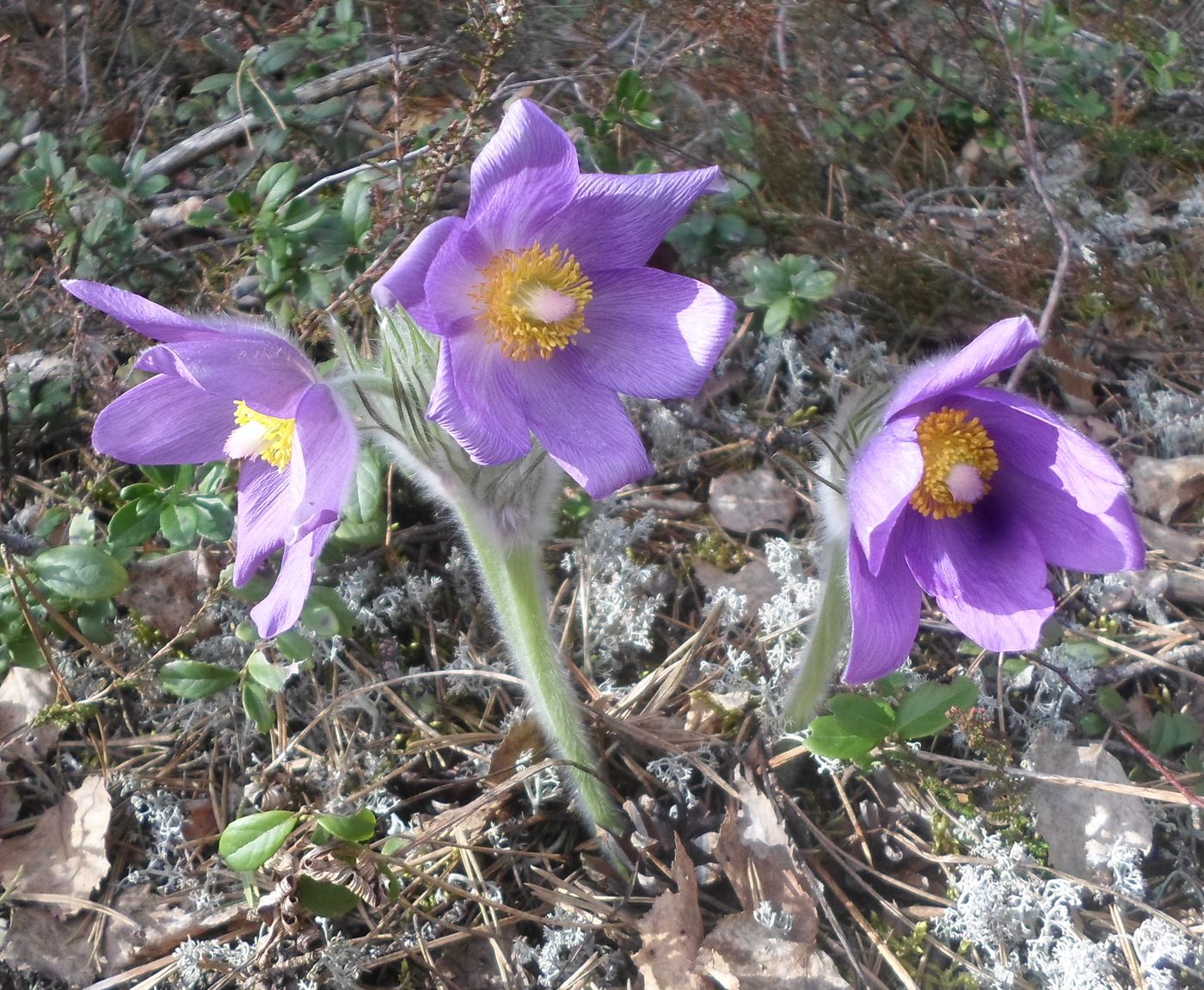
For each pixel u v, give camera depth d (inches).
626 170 13.6
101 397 11.6
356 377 7.3
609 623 11.1
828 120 15.2
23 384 12.1
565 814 10.1
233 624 11.1
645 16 15.1
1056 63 17.1
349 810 9.9
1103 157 15.8
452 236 6.8
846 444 8.3
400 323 7.3
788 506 12.2
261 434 7.9
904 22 16.8
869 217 14.5
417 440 7.6
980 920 9.0
